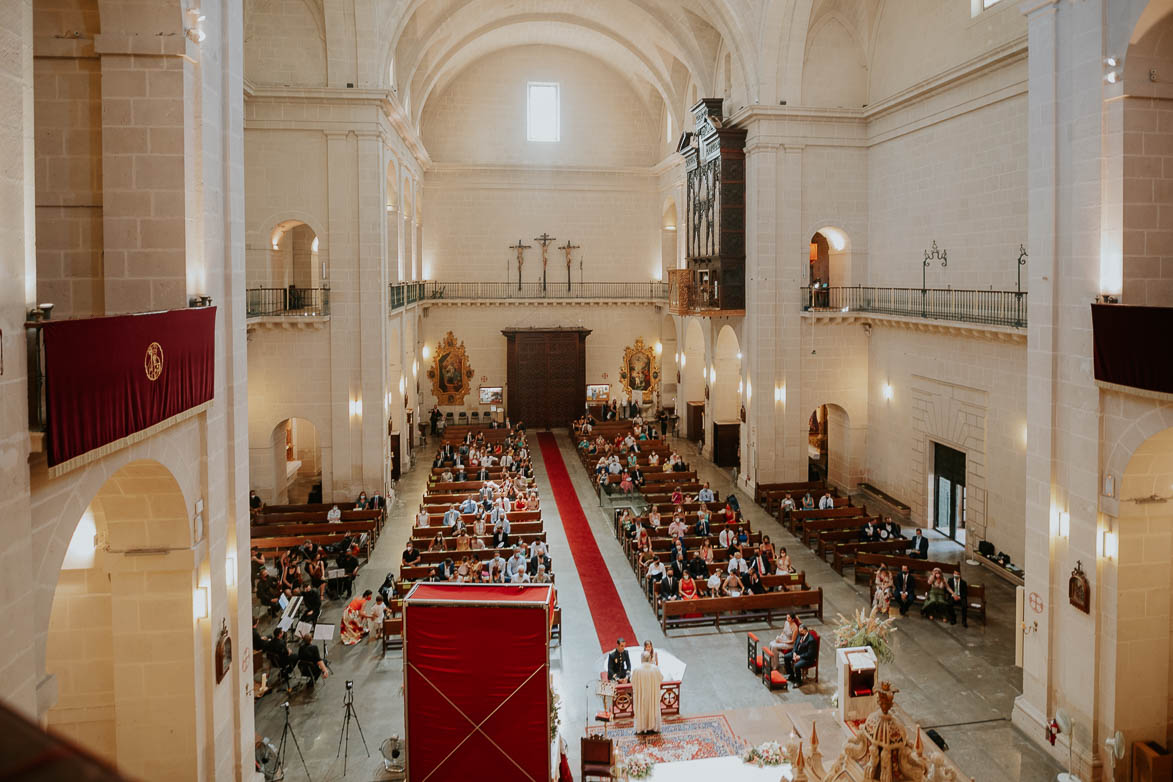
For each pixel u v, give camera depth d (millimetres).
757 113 25078
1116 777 11531
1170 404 10383
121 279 9195
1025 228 18859
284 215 23875
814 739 10883
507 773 10359
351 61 23406
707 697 14039
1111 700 11547
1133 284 11312
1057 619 12461
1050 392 12375
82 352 6711
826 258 33969
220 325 10258
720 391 30719
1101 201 11453
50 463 6316
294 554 18578
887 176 24875
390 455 26328
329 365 24281
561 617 16922
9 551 5887
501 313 37938
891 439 25031
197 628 9523
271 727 13211
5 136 5863
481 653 10242
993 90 19750
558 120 37750
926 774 9078
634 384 39156
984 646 15805
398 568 20047
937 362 22297
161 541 9258
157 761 9469
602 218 38375
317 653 14453
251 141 23578
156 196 9172
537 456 32688
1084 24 11703
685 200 33719
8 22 5887
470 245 37688
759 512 24672
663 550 20031
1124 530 11344
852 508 22438
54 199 9195
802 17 24547
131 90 9094
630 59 35562
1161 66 11148
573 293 38438
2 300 5828
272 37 23281
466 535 19719
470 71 36938
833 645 15930
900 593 17312
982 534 20516
